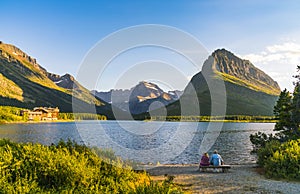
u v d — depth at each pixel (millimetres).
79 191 8500
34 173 8930
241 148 38438
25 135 62969
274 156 15844
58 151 10445
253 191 11898
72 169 9398
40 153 9992
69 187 8578
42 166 9359
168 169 17672
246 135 63719
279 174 14805
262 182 13703
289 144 18141
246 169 18156
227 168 17266
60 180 9070
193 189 12383
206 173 16484
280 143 19922
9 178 8602
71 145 12008
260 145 22719
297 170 14547
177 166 19141
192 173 16484
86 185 8969
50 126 104625
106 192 8719
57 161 9672
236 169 18172
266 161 16844
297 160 15008
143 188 8414
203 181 14078
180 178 14852
